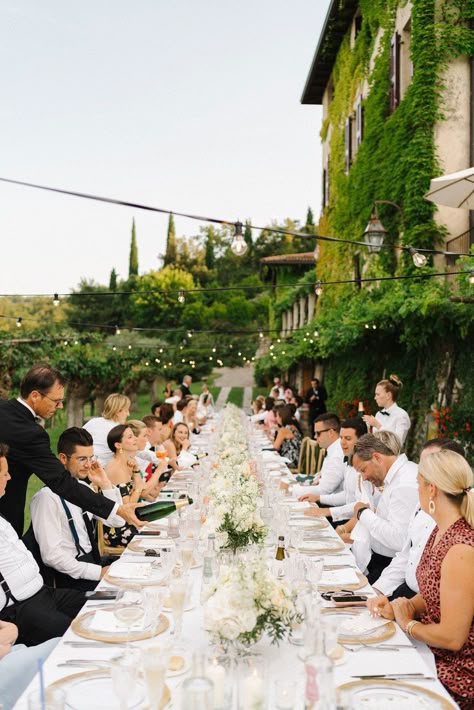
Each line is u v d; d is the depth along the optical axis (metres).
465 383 9.73
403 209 12.04
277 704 1.86
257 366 39.31
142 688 2.22
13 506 4.22
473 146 11.69
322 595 3.19
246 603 2.35
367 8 15.81
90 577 4.05
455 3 11.73
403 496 4.29
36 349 19.64
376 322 12.22
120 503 4.81
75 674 2.30
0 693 2.81
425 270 11.15
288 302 29.94
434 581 2.97
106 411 6.58
